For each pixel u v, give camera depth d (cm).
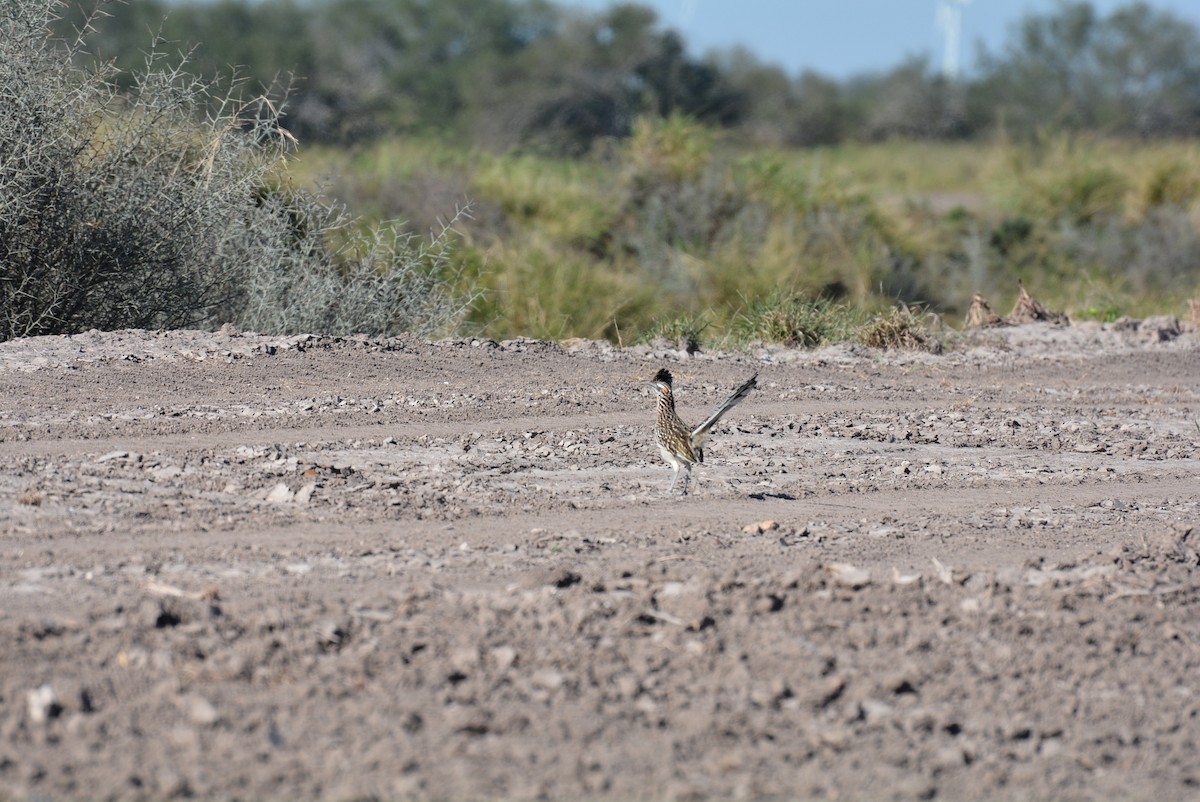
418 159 9062
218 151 4950
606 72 18025
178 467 2953
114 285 4781
